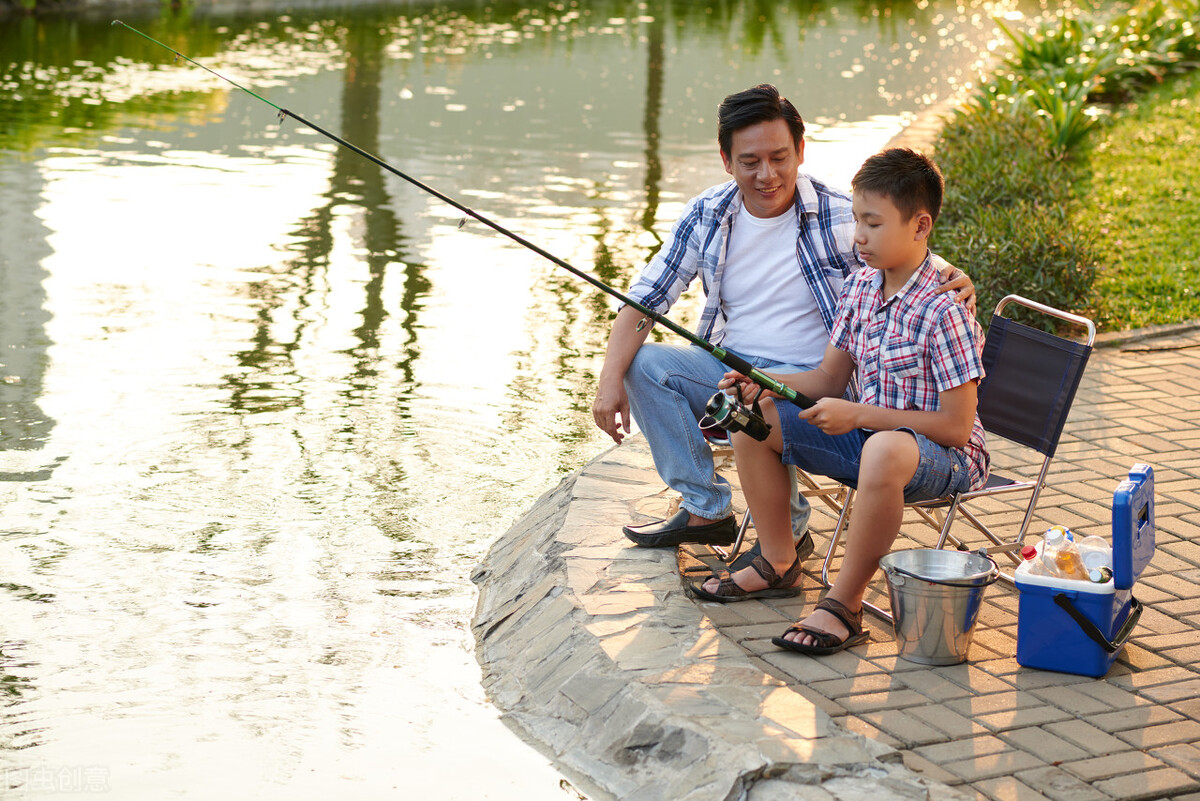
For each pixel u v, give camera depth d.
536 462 5.24
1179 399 5.65
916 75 17.16
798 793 2.82
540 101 14.35
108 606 4.02
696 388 3.97
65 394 5.78
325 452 5.27
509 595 4.03
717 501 4.02
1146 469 3.44
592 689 3.33
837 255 3.90
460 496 4.91
